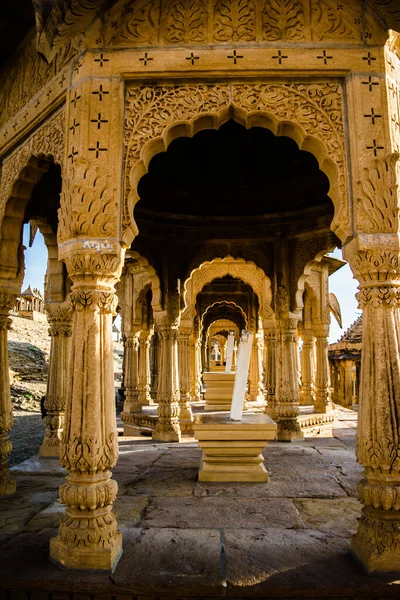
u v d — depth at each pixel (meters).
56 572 3.21
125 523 4.22
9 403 5.23
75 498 3.33
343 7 3.90
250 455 5.85
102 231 3.63
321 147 3.86
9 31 4.98
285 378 8.82
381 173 3.65
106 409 3.49
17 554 3.51
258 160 7.74
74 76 3.97
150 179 8.18
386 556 3.17
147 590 3.05
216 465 5.88
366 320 3.56
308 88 3.89
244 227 8.91
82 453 3.36
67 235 3.74
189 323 11.80
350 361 16.75
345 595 3.02
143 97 3.91
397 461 3.29
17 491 5.31
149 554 3.51
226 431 5.83
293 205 8.56
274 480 5.80
